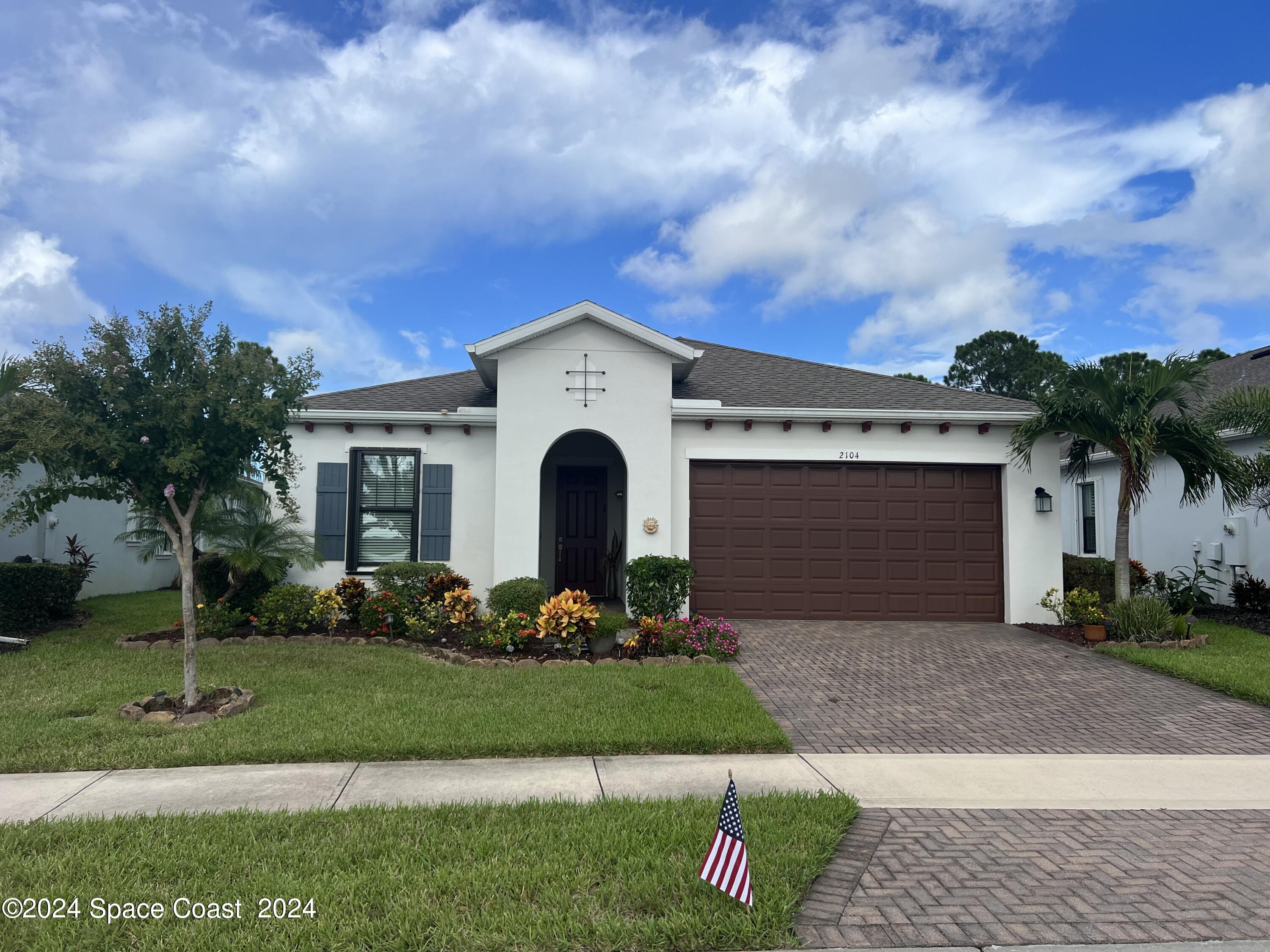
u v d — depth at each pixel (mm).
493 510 12383
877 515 12516
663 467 11844
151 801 4988
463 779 5449
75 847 4191
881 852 4352
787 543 12453
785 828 4496
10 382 8820
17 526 7570
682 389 13234
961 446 12484
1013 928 3504
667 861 4070
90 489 7020
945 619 12391
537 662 9070
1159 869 4164
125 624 11664
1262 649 10172
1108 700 7945
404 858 4074
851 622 12195
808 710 7480
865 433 12477
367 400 12867
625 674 8438
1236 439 13672
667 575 10672
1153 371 10703
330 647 9875
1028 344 43906
